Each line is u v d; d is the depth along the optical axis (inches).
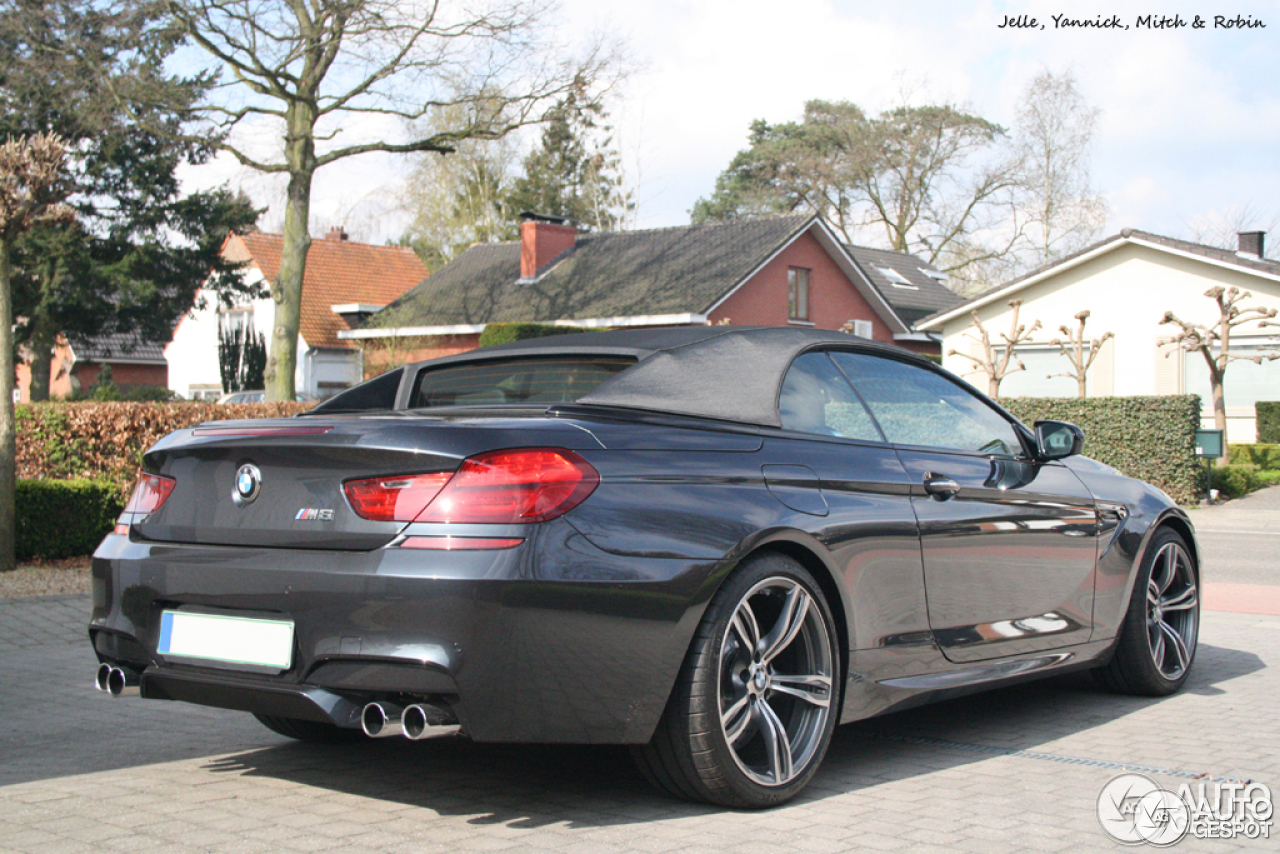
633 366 143.3
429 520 114.3
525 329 1140.5
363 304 1541.6
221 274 1454.2
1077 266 1008.9
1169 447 682.8
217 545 126.7
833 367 157.4
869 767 153.0
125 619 132.6
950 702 198.1
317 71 866.8
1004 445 177.6
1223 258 926.4
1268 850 120.2
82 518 398.3
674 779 128.0
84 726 179.2
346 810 131.0
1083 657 183.6
